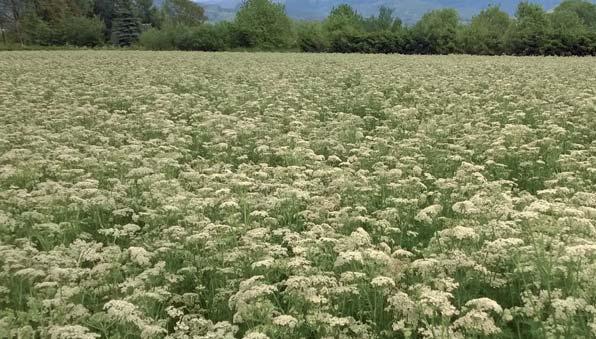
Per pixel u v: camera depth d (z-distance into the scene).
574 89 23.28
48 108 21.44
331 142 15.29
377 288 6.96
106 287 7.24
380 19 120.62
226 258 7.73
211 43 93.62
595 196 9.43
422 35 81.88
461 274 7.71
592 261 7.36
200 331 6.30
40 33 103.50
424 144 14.80
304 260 7.11
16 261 7.28
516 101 22.45
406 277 7.62
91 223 10.54
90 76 31.94
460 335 5.90
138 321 5.98
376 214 10.42
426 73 33.81
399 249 7.80
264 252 7.80
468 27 85.69
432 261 6.93
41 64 40.31
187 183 11.97
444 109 21.42
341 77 32.19
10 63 41.34
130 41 113.44
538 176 12.65
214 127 17.36
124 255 8.02
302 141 14.58
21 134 15.95
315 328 6.38
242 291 6.57
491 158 13.78
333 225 9.29
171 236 8.76
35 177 12.42
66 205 10.16
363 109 23.20
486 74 33.50
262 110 21.89
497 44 77.94
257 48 94.50
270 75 32.75
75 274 6.97
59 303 6.40
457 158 13.35
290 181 11.84
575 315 6.46
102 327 6.32
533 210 8.05
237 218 9.58
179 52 71.19
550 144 14.34
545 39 73.44
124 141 16.91
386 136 17.11
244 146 15.95
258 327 6.05
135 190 11.66
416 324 6.11
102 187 12.39
